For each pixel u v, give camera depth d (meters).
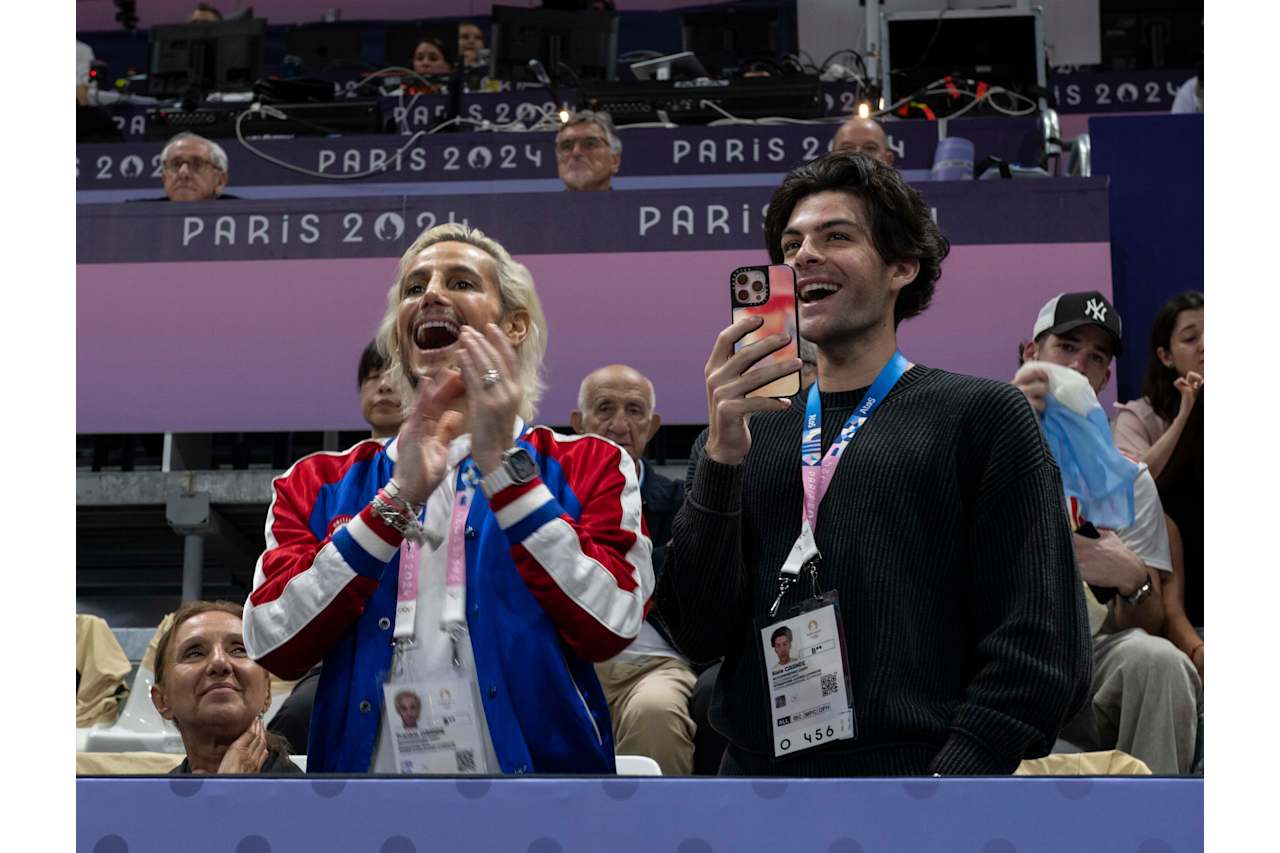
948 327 4.96
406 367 2.19
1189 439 4.05
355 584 1.84
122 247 5.21
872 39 9.11
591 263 5.11
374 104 7.66
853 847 1.33
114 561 5.35
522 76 8.43
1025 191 5.02
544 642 1.85
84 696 3.85
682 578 1.88
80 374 5.14
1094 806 1.33
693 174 6.86
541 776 1.36
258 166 6.98
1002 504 1.81
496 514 1.85
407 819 1.35
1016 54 7.70
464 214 5.18
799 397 2.04
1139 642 3.35
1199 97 7.48
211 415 5.11
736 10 9.02
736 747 1.88
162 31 8.77
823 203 2.02
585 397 3.97
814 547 1.84
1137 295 5.32
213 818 1.36
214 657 2.83
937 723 1.74
